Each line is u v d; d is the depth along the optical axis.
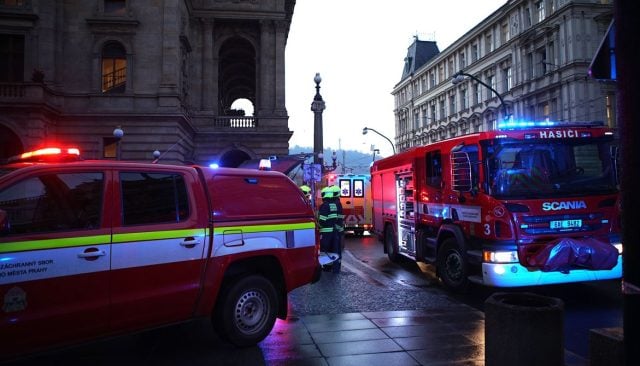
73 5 27.88
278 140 34.19
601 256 6.98
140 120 27.66
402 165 11.38
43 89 24.75
